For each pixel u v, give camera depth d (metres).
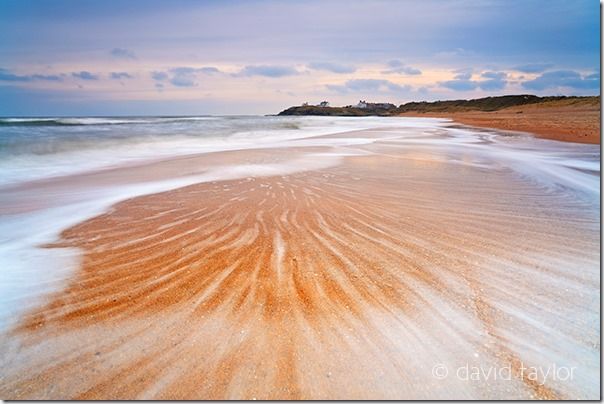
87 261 4.42
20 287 3.80
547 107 82.62
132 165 12.25
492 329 3.09
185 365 2.74
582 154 14.62
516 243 4.94
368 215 6.23
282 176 9.85
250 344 2.95
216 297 3.61
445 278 3.94
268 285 3.83
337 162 12.48
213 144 19.95
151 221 5.94
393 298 3.56
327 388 2.53
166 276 4.03
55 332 3.09
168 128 32.38
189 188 8.42
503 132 27.77
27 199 7.51
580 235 5.26
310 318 3.27
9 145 15.91
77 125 33.94
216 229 5.52
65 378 2.63
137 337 3.04
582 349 2.85
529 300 3.51
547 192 8.12
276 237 5.17
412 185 8.73
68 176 10.26
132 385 2.57
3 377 2.63
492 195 7.77
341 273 4.08
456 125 41.56
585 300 3.50
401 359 2.77
